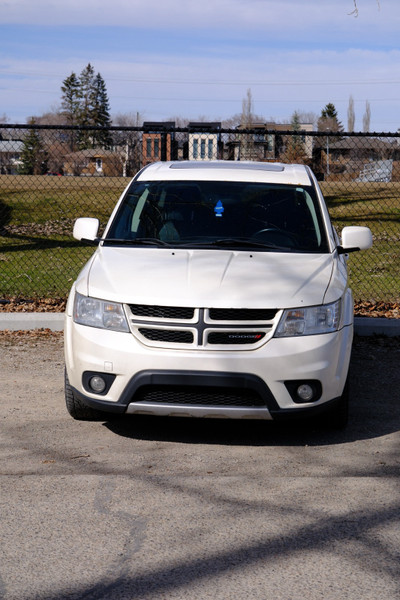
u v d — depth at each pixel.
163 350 4.78
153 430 5.39
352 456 4.86
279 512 3.84
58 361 7.52
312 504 3.96
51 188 24.33
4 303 9.98
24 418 5.62
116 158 22.25
